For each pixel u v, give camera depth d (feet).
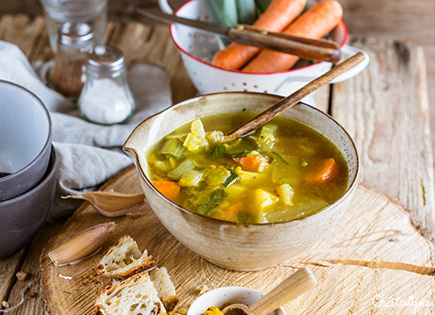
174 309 2.10
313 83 2.15
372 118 2.83
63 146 2.49
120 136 2.64
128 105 2.73
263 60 2.74
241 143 2.23
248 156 2.17
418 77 3.04
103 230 2.21
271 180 2.13
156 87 2.92
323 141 2.21
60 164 2.45
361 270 2.19
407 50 3.18
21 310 2.17
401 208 2.38
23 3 4.29
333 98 2.90
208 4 2.85
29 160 2.33
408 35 4.24
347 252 2.24
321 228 1.99
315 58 2.57
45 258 2.22
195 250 2.09
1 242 2.20
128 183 2.46
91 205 2.39
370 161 2.65
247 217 2.03
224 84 2.65
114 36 3.26
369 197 2.42
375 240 2.28
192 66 2.67
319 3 2.81
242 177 2.13
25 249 2.35
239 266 2.11
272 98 2.24
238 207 2.05
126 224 2.32
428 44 4.23
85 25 2.87
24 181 2.13
